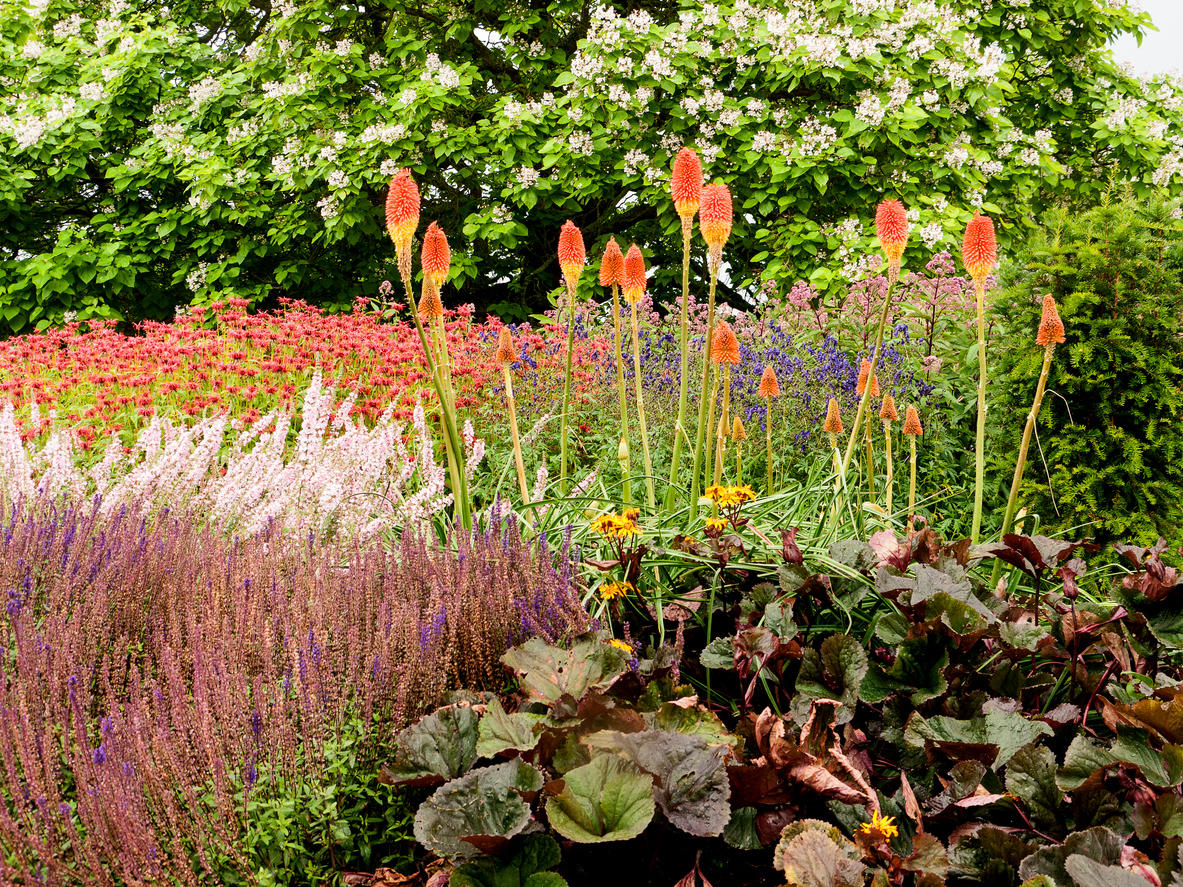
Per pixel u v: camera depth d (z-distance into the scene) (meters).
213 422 4.12
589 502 3.66
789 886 1.63
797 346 6.04
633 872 1.94
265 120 10.70
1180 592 2.36
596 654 2.37
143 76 11.23
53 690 2.06
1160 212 4.38
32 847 1.60
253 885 1.75
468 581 2.63
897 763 2.29
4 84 11.73
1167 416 4.20
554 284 12.73
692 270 12.16
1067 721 2.24
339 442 3.83
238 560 2.78
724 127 9.65
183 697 1.97
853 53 8.98
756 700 2.66
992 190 9.73
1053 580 3.33
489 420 5.76
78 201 12.86
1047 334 3.11
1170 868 1.62
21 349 6.57
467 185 11.79
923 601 2.36
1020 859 1.76
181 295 11.90
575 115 9.72
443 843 1.78
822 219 9.90
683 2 9.89
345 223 10.09
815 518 3.76
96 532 3.20
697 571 3.07
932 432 5.25
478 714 2.24
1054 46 11.02
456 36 10.88
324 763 1.99
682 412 3.67
